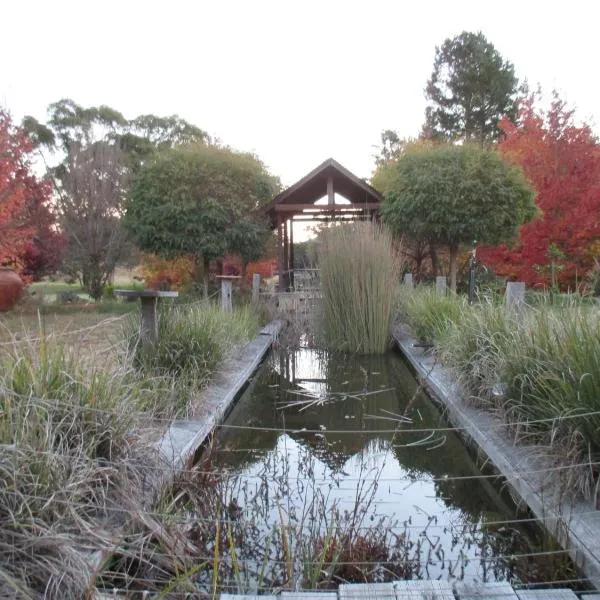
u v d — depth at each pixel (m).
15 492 1.68
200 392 3.82
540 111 10.42
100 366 2.63
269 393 5.14
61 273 15.12
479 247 10.73
